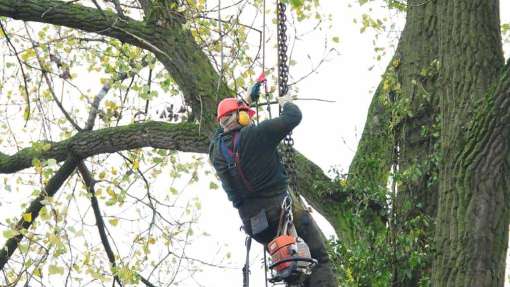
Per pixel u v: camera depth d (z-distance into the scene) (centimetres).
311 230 882
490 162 991
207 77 1175
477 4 1086
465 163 1005
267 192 846
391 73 1259
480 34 1076
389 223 1185
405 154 1232
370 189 1224
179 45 1188
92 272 1369
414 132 1231
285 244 833
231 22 1205
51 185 1362
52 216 1361
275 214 847
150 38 1192
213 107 1157
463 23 1083
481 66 1059
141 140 1262
